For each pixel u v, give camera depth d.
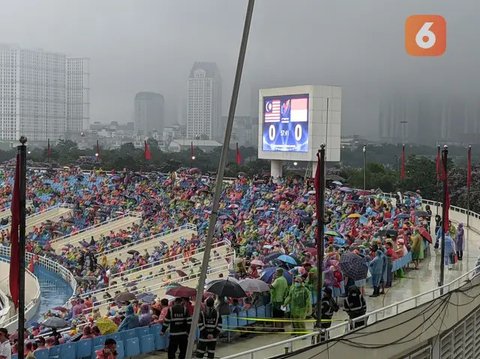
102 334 18.58
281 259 24.58
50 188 81.19
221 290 18.28
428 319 21.56
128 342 18.14
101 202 70.69
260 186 64.81
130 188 75.81
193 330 13.20
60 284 47.69
